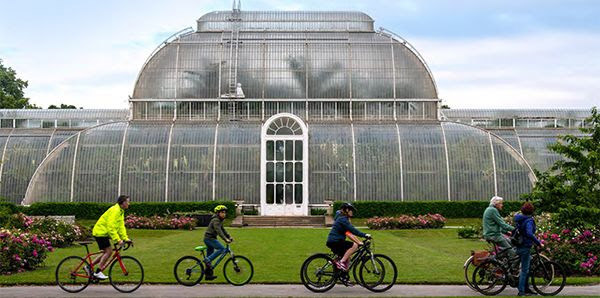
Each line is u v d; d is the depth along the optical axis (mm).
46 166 63375
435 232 50531
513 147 68000
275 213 63406
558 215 30359
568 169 32000
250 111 72812
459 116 78875
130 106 72562
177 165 63812
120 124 67312
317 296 22016
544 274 22969
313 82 73375
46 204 60375
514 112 79188
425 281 24875
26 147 67562
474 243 41719
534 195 31859
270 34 76188
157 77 73312
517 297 22359
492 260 22891
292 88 73125
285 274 26672
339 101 73062
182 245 38406
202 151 64375
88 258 23359
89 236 43219
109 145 64438
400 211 61219
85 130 65625
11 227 37969
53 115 79312
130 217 55281
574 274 27578
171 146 64500
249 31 76312
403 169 63844
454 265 29312
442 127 66812
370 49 74875
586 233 28734
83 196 62906
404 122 70000
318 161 64250
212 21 77250
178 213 57344
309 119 72562
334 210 61219
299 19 78000
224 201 61156
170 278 25453
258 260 31078
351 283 23203
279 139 64438
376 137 65500
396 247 37188
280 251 34938
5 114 78688
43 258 29422
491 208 23453
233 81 72812
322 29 77000
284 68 73562
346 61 74062
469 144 64812
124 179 63312
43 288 23781
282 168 64062
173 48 74250
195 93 72812
